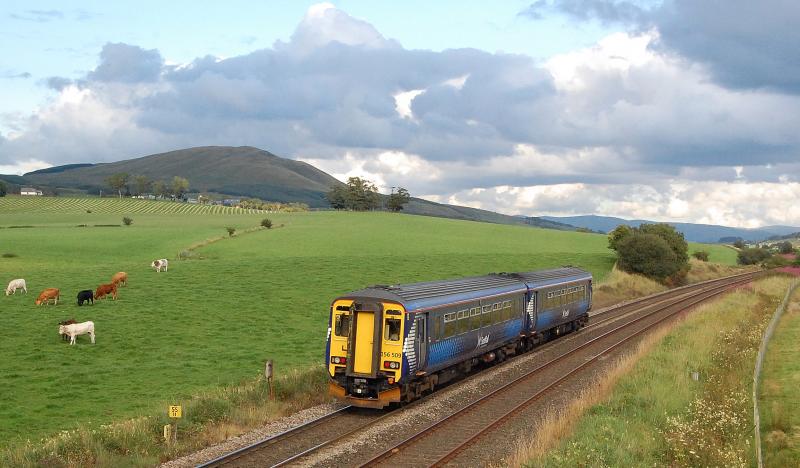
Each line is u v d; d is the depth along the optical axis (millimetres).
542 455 16656
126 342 38062
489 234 130500
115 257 88062
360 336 23594
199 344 37844
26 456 17156
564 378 28828
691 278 92375
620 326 46562
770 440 20094
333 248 100688
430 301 25250
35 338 38938
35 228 121750
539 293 36750
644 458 17156
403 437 19781
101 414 23953
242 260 79250
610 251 109125
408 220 156500
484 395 25656
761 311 50281
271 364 24250
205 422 21250
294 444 18906
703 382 26281
